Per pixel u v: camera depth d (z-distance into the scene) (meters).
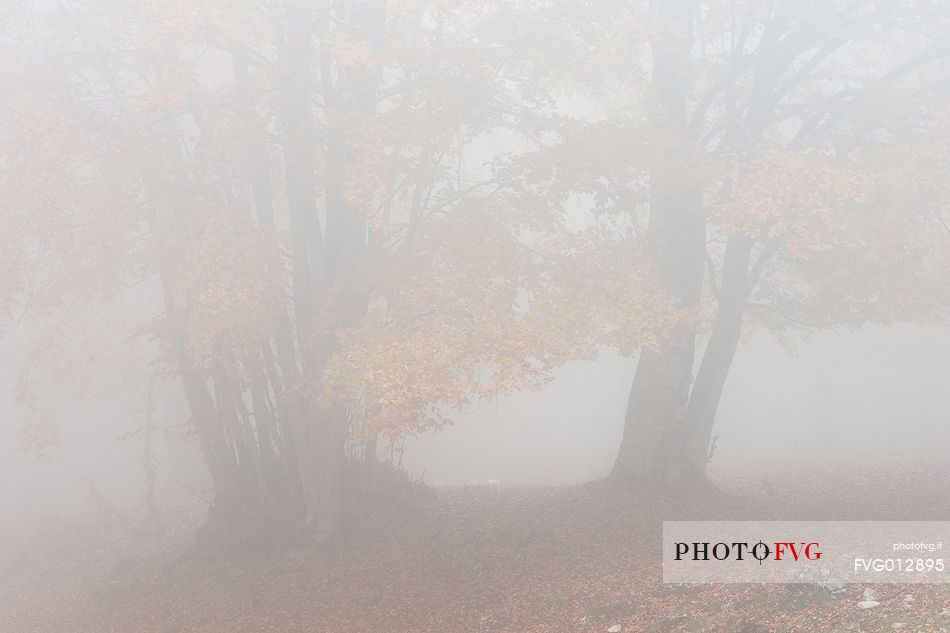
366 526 17.75
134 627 14.98
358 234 16.55
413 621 12.62
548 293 14.41
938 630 7.68
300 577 15.71
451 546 15.98
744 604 9.81
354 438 13.23
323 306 15.28
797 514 15.88
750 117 18.12
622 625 10.23
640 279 14.93
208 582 16.70
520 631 11.10
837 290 16.58
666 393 18.73
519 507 18.66
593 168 14.68
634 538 15.17
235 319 13.53
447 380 12.24
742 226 15.41
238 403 18.20
